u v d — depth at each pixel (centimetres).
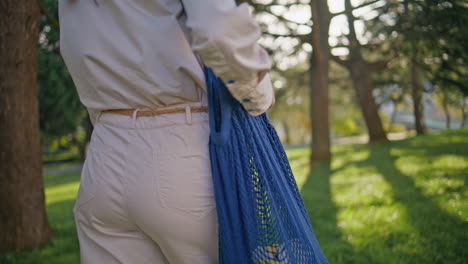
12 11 367
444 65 1007
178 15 105
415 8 755
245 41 85
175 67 105
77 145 2845
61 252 405
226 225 103
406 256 300
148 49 106
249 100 97
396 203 466
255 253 104
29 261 377
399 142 1423
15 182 406
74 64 118
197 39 86
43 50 545
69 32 117
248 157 107
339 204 511
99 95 115
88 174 117
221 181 105
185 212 106
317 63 1122
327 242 361
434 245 312
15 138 400
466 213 379
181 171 105
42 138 1365
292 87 1509
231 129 106
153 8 106
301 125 5309
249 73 88
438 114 4969
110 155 112
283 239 104
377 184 608
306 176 859
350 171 830
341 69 1973
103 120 117
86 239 123
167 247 111
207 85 103
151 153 107
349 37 1142
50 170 2578
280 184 112
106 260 120
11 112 394
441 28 739
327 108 1150
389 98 2177
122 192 110
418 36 759
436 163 725
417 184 557
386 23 866
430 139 1363
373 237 356
